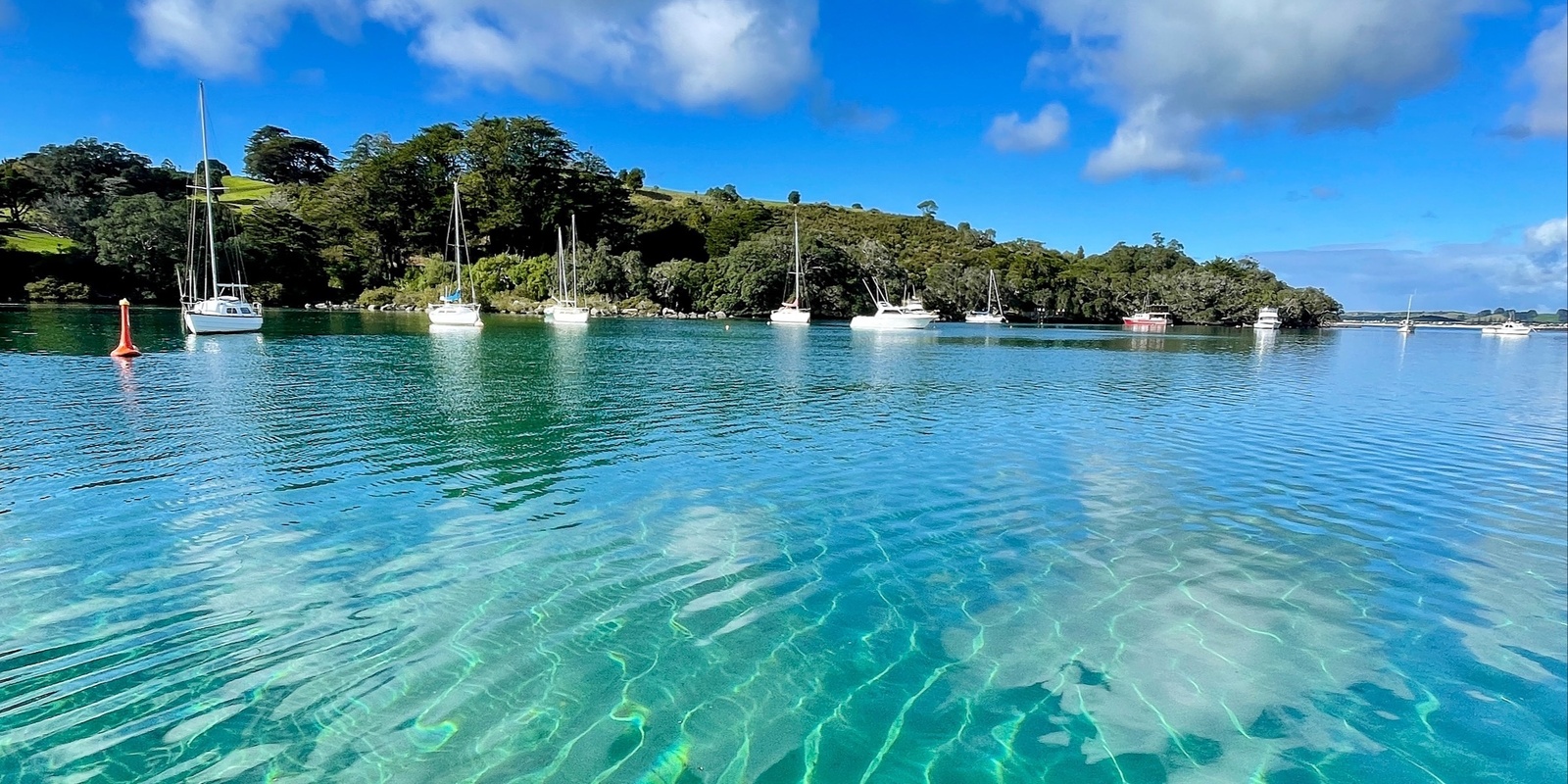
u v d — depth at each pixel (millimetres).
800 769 5328
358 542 9516
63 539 9414
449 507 11094
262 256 84125
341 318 69250
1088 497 12336
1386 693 6512
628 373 29953
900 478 13320
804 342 55500
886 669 6699
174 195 100812
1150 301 130750
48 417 17516
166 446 14734
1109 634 7441
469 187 101875
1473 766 5555
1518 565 9578
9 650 6668
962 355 45438
